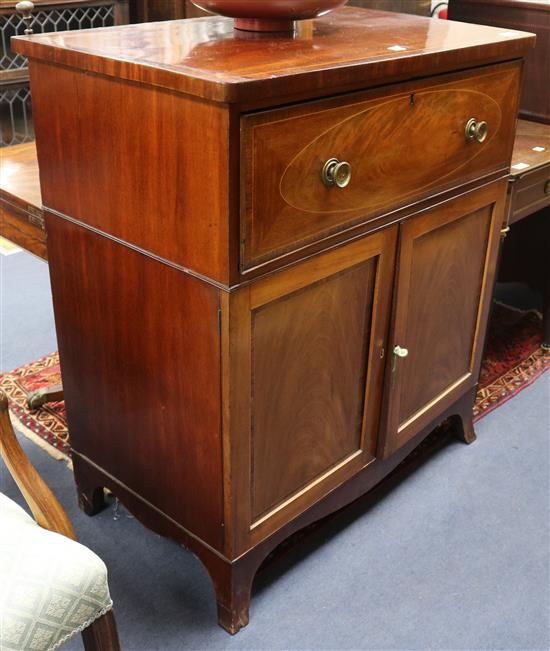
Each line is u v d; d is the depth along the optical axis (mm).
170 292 1138
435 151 1312
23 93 2641
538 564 1485
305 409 1299
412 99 1204
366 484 1529
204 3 1169
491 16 2023
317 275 1181
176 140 1021
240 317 1081
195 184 1023
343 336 1312
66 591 904
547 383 2051
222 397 1135
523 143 1877
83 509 1581
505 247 2311
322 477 1399
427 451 1761
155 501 1367
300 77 990
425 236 1399
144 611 1367
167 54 1070
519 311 2414
